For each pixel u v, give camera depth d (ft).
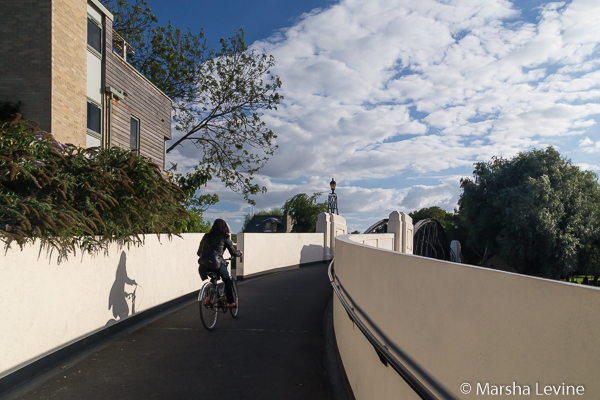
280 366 16.22
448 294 6.15
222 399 13.01
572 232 137.28
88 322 18.24
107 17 48.14
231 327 22.52
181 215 25.49
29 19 37.42
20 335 13.83
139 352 17.70
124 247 21.68
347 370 14.21
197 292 33.12
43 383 13.99
